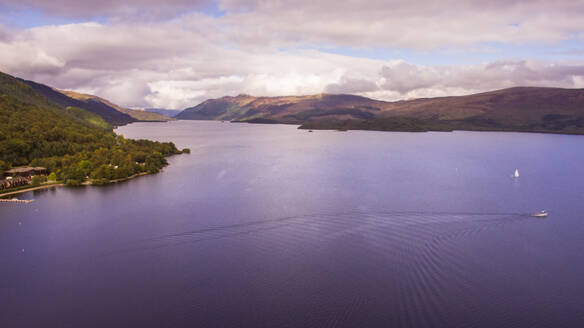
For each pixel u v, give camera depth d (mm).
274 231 110062
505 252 94562
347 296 73125
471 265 86812
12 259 92312
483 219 121812
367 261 88688
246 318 66625
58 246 100000
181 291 76188
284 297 73250
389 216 124250
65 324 65875
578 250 96188
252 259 90875
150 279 81375
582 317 67062
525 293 74812
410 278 80250
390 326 63656
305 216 124125
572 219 122688
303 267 85812
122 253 95250
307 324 64625
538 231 110625
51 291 77125
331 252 94188
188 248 98062
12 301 73438
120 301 72875
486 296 73438
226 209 132750
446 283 78250
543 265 87250
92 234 108625
